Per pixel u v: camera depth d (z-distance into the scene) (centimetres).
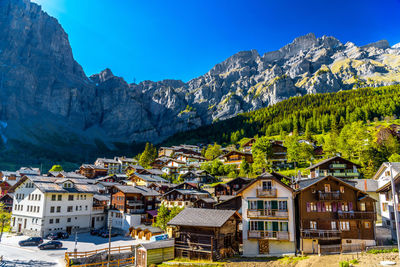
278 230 4581
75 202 7819
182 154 16475
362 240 4428
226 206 6197
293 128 18638
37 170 15775
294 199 4831
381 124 15762
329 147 11056
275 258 4359
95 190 8569
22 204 7731
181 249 4650
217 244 4444
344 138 11019
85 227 7981
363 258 3697
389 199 5091
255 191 4850
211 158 16438
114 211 8219
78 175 12062
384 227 5506
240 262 4156
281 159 11931
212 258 4284
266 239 4559
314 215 4588
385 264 3241
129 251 5428
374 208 4584
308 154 11188
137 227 7119
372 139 10475
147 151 17112
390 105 17325
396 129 13538
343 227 4522
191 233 4675
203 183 10488
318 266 3616
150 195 8462
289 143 12525
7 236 7094
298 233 4697
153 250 4519
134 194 8338
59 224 7369
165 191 9644
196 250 4466
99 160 18175
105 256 5066
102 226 8481
